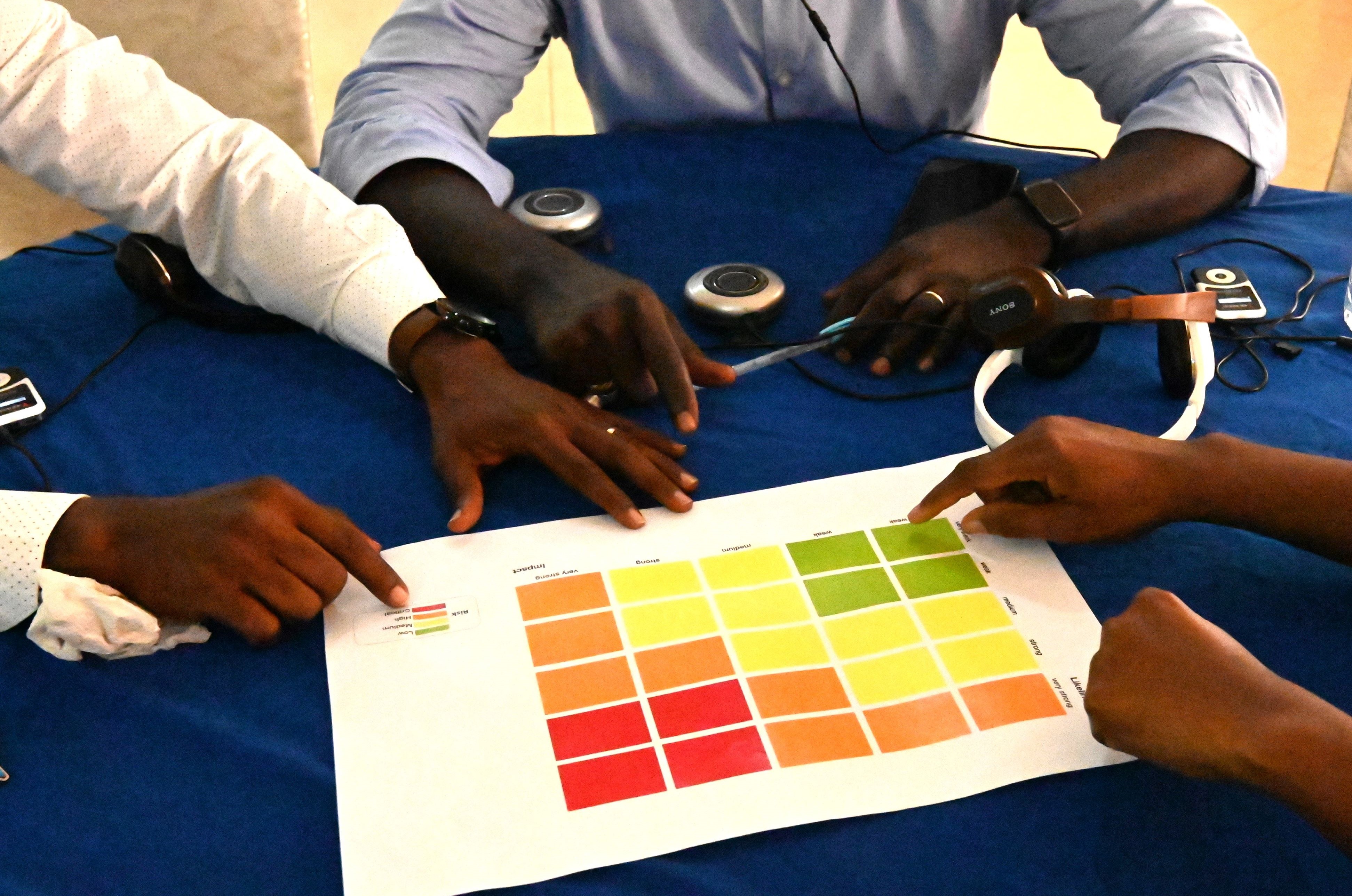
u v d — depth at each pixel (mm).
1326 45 2275
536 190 1131
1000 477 750
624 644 687
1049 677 669
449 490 801
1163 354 876
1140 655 630
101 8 1354
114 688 666
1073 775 618
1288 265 1034
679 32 1297
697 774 615
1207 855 581
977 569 742
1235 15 2350
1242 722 581
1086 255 1039
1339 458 806
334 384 912
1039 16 1300
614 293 881
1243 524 747
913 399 896
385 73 1190
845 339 930
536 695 656
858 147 1225
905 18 1304
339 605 714
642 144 1229
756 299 955
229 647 692
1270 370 913
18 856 579
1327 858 579
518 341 952
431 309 901
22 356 924
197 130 967
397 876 569
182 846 585
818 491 805
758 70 1323
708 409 885
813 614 708
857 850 583
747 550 756
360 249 917
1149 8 1220
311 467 827
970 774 616
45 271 1034
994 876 573
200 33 1387
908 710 649
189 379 912
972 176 1126
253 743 633
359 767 618
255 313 978
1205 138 1097
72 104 938
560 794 605
